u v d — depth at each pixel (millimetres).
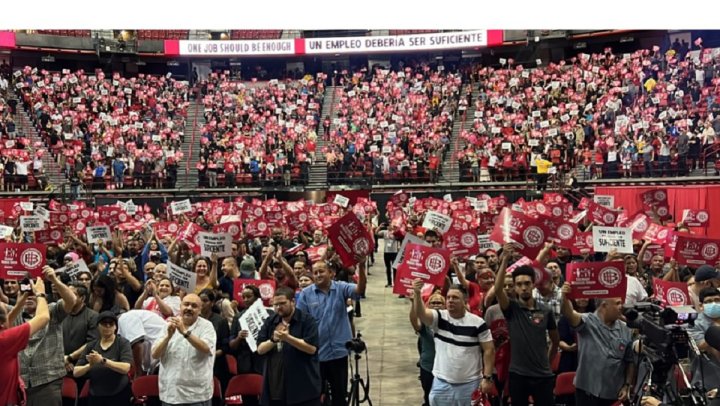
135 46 49125
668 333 6480
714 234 25688
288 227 20766
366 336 16469
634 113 35156
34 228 16797
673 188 27484
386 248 22547
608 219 17203
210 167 38281
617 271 8031
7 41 45688
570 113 37406
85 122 40719
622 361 7871
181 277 10711
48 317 7047
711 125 30875
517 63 48562
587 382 8016
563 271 13078
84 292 9211
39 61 48906
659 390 6613
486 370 8078
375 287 23156
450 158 40094
